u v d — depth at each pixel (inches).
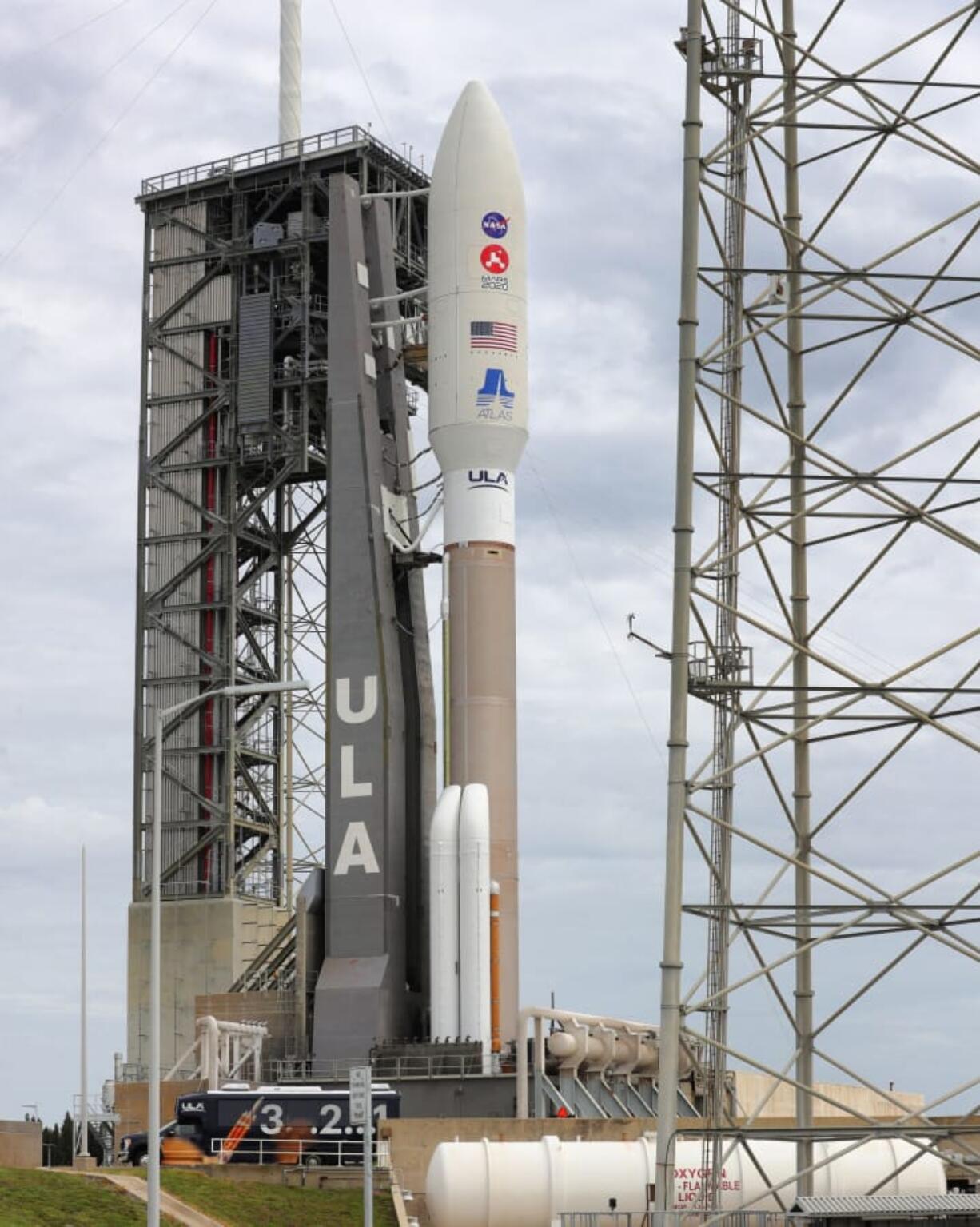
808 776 2214.6
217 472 4384.8
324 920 3777.1
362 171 4347.9
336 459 3826.3
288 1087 3198.8
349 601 3777.1
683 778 2091.5
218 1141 3019.2
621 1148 2753.4
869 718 2106.3
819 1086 4279.0
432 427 3713.1
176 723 4323.3
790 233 2188.7
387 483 3868.1
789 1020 2137.1
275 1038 3769.7
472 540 3671.3
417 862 3772.1
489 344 3683.6
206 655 4323.3
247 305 4352.9
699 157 2185.0
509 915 3609.7
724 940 2150.6
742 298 2258.9
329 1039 3582.7
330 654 3774.6
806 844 2190.0
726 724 2215.8
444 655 3678.6
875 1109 4662.9
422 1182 3026.6
